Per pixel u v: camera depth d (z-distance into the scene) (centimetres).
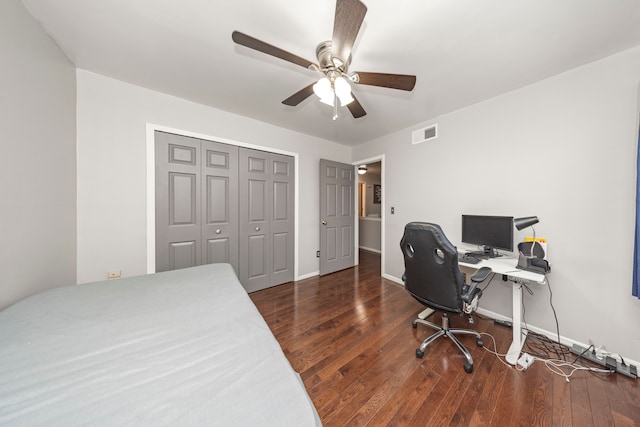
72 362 66
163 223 214
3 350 70
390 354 161
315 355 160
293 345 172
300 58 122
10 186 111
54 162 148
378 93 204
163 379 59
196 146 231
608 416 112
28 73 123
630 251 145
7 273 109
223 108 241
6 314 94
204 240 238
